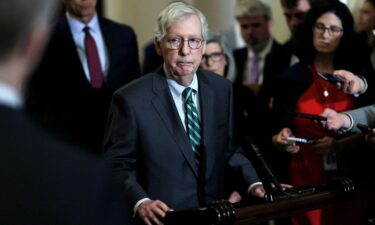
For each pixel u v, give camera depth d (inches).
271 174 100.3
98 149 157.9
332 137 135.6
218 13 226.5
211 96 109.7
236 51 185.5
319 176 138.1
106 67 163.9
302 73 141.0
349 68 138.9
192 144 107.6
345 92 124.7
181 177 105.8
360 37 141.9
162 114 106.0
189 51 104.2
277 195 98.7
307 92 139.6
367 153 133.4
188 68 104.8
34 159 44.8
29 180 44.5
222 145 110.1
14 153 44.3
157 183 105.3
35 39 44.0
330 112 122.4
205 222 88.7
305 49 141.2
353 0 148.9
